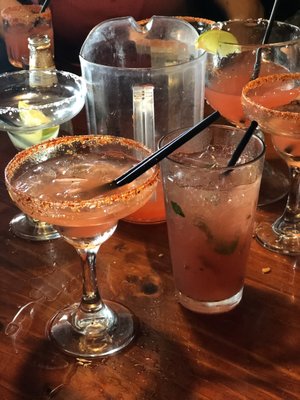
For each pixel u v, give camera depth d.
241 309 0.38
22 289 0.41
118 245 0.44
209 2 0.96
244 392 0.32
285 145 0.42
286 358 0.34
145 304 0.39
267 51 0.50
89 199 0.32
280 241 0.44
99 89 0.45
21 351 0.35
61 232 0.34
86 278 0.37
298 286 0.40
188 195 0.34
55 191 0.34
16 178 0.35
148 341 0.36
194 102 0.47
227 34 0.52
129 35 0.51
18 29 0.68
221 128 0.39
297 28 0.53
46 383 0.33
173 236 0.37
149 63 0.51
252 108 0.40
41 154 0.37
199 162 0.37
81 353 0.35
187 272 0.37
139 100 0.43
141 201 0.32
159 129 0.46
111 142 0.37
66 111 0.48
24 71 0.54
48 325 0.37
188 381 0.33
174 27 0.51
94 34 0.50
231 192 0.34
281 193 0.51
